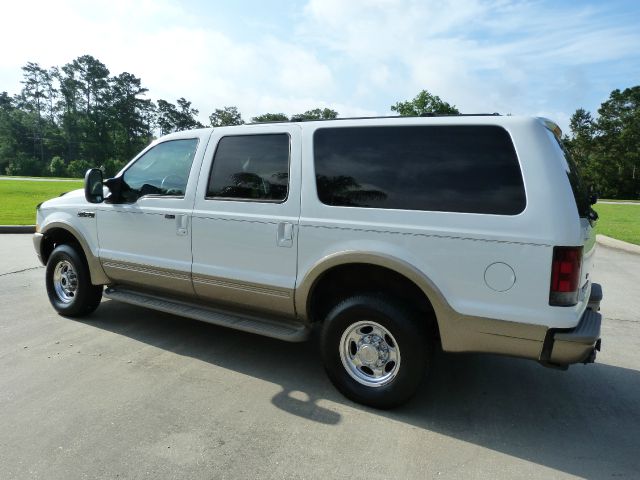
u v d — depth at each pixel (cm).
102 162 9988
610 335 511
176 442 288
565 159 317
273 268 364
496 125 294
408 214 309
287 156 362
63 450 277
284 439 295
